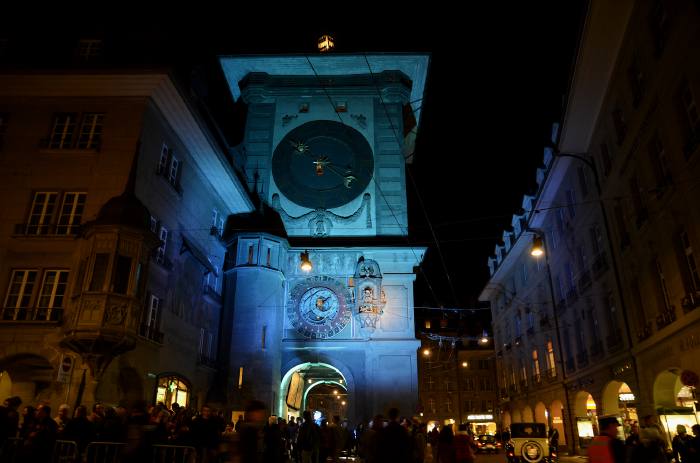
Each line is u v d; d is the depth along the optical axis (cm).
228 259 3119
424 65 3791
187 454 1176
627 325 2267
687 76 1527
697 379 1497
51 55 2209
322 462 1791
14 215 1994
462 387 6619
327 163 3631
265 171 3603
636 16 1886
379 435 785
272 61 3750
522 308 4212
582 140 2661
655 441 863
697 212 1534
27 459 991
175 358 2358
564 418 3291
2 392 2058
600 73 2230
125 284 1836
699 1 1422
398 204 3541
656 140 1853
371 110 3762
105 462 1077
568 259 3127
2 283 1903
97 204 1995
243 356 2898
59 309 1845
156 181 2219
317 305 3281
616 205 2316
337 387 7600
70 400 1733
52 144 2098
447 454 1042
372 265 3309
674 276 1734
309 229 3469
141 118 2122
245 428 666
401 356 3188
